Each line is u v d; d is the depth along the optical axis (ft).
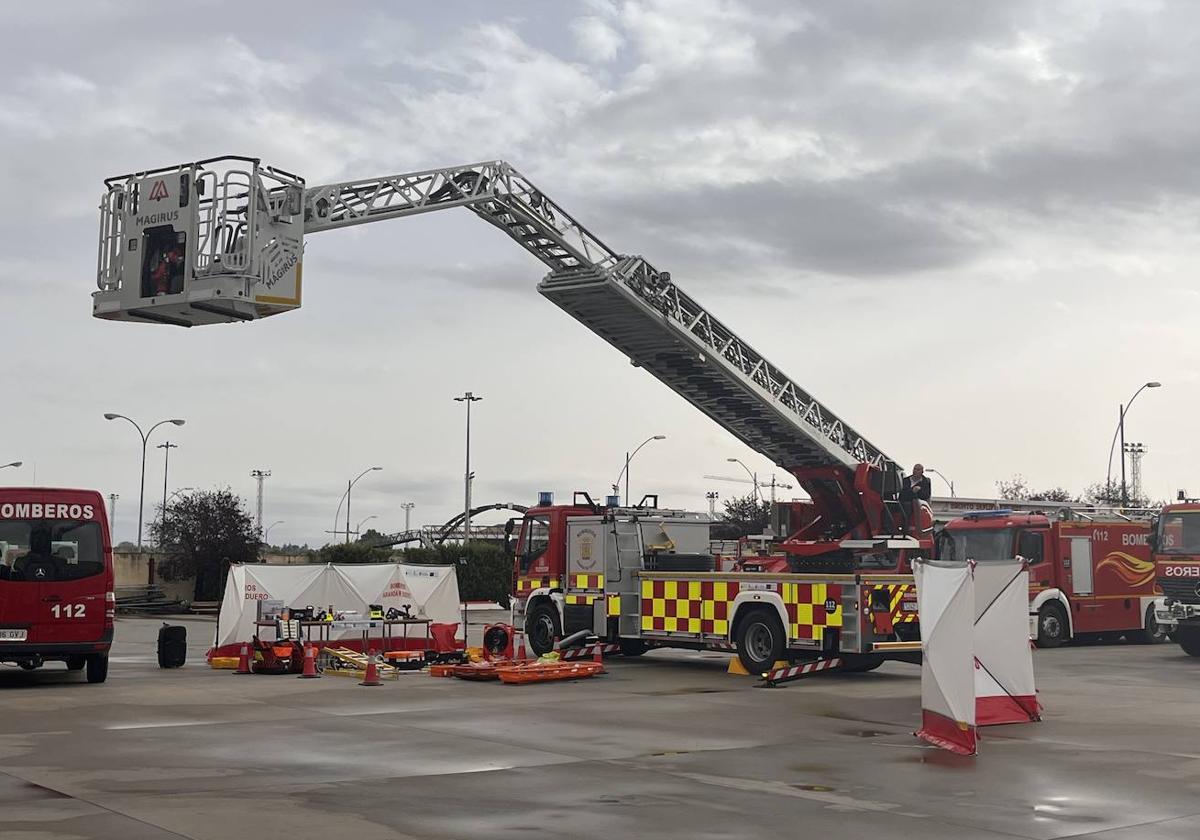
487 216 75.41
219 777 32.22
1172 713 47.62
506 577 158.30
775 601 62.23
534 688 56.70
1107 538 91.76
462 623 76.48
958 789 31.42
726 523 136.36
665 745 38.60
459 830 26.22
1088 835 26.30
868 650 58.85
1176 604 78.23
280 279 66.03
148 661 72.49
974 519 90.48
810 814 28.27
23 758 35.12
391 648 71.26
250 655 65.46
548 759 35.65
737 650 64.08
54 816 27.17
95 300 66.59
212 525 178.81
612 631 70.74
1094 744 39.37
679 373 81.00
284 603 67.77
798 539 80.74
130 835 25.39
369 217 70.74
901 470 82.94
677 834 26.13
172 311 65.57
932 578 40.24
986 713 44.16
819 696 53.47
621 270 75.61
